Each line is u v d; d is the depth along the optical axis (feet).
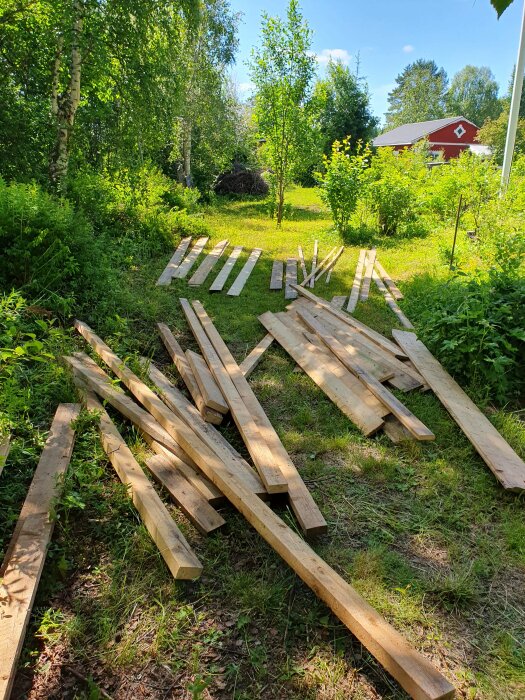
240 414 11.20
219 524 8.25
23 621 6.11
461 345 13.51
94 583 7.36
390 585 7.49
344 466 10.43
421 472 10.22
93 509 8.66
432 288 19.97
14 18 25.63
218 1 47.03
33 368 12.56
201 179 53.78
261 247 31.40
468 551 8.22
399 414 11.32
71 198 25.53
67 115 25.44
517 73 26.91
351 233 33.83
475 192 28.78
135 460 9.55
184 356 14.53
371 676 6.17
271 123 39.78
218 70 49.75
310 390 13.48
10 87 26.14
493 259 20.65
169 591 7.22
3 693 5.25
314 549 8.14
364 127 99.96
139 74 26.09
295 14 36.52
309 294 20.61
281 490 8.95
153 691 5.93
